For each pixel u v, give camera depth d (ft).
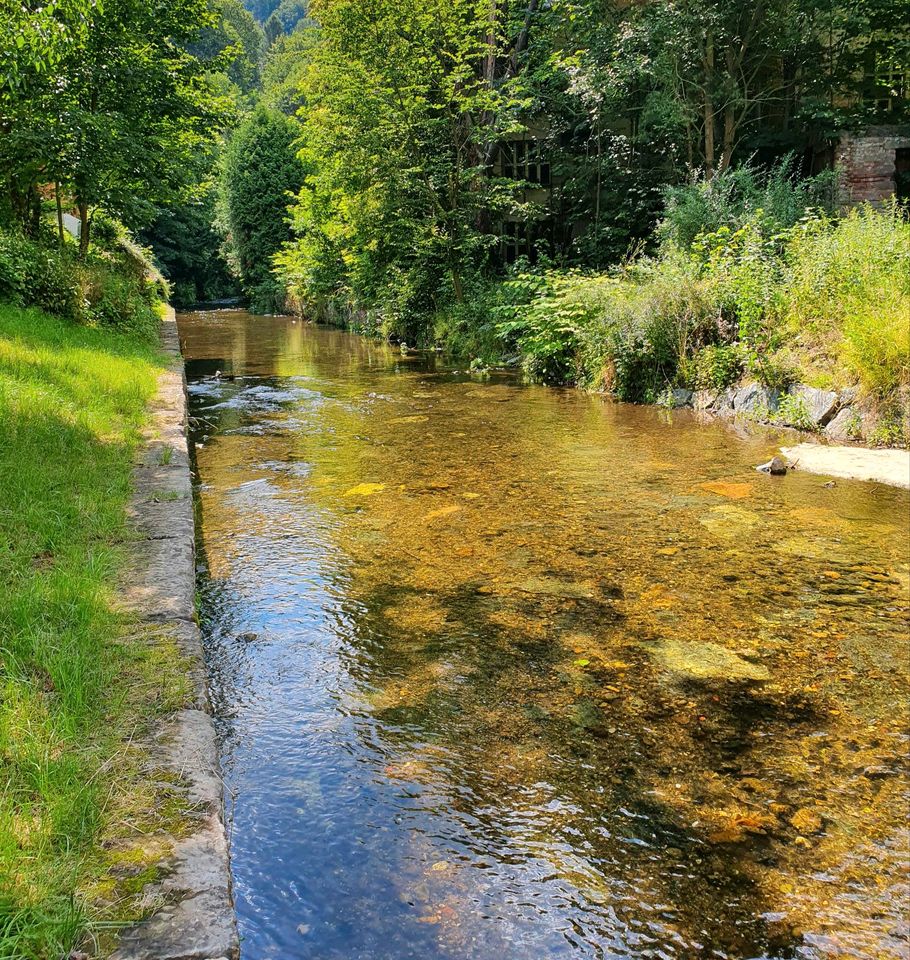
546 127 61.57
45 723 6.88
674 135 50.62
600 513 17.85
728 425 27.58
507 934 6.38
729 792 8.23
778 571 14.37
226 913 5.20
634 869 7.14
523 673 10.66
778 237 31.68
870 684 10.44
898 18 47.01
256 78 253.24
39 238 43.45
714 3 43.68
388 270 63.00
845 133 47.32
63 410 18.56
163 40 47.50
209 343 63.21
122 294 41.42
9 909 4.90
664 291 32.24
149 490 14.88
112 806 6.20
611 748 8.98
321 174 66.59
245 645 11.43
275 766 8.57
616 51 48.49
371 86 54.29
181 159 49.52
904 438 22.81
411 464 22.65
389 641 11.60
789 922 6.57
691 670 10.77
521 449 24.41
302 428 28.19
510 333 45.32
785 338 28.71
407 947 6.21
